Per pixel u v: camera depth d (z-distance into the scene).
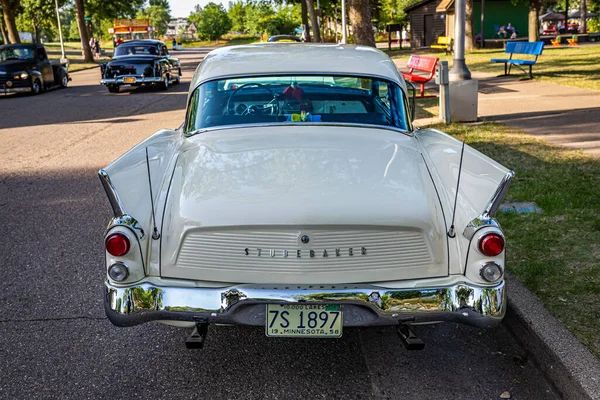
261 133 3.95
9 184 7.55
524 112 10.77
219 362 3.45
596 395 2.80
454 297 2.93
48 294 4.32
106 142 10.45
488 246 2.89
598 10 52.34
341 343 3.67
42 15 54.91
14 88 19.31
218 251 2.98
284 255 2.95
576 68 18.89
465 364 3.40
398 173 3.35
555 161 7.08
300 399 3.09
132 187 3.26
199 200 3.09
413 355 3.51
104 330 3.81
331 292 2.90
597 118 9.80
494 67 20.81
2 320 3.94
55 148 9.99
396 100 4.29
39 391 3.15
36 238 5.50
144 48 20.86
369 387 3.19
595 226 4.94
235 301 2.91
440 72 9.79
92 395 3.12
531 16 31.89
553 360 3.15
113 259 2.97
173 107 15.36
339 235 2.95
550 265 4.25
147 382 3.24
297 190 3.11
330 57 4.54
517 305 3.62
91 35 69.31
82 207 6.48
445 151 3.78
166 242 3.04
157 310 2.94
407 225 2.96
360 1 16.31
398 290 2.92
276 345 3.65
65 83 23.22
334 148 3.65
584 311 3.60
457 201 3.16
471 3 33.41
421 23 46.00
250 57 4.57
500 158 7.29
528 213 5.37
